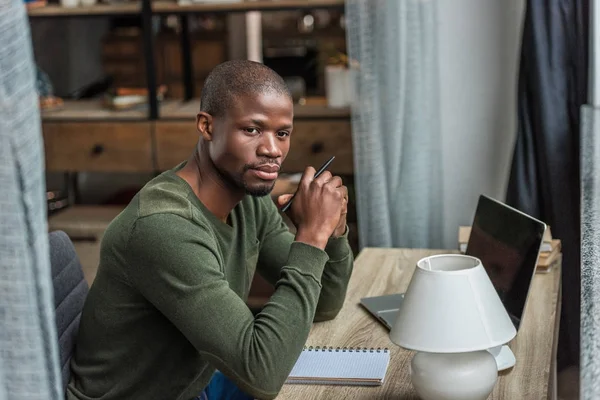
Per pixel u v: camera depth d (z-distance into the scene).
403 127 3.06
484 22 3.07
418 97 3.03
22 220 0.85
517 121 2.85
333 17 4.36
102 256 1.47
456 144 3.16
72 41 4.53
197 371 1.52
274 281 1.83
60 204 4.07
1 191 0.84
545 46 2.71
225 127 1.43
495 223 1.84
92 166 3.56
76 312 1.71
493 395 1.43
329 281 1.77
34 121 0.85
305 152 3.37
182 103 3.79
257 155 1.43
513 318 1.68
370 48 2.99
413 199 3.10
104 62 4.55
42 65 4.55
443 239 3.22
